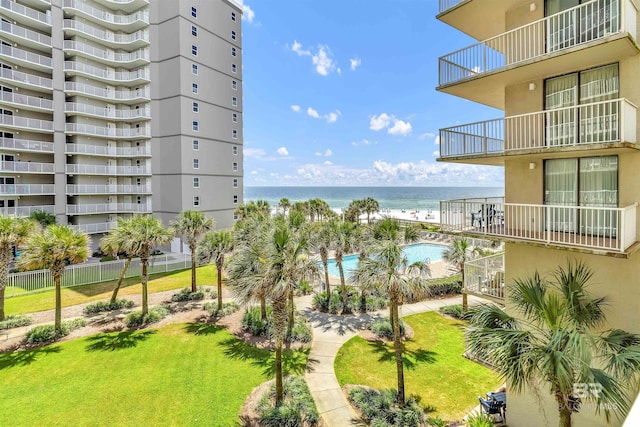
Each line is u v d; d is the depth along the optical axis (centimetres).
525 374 570
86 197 3462
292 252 1008
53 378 1149
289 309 1541
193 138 3522
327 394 1077
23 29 2983
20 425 911
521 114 892
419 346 1424
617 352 635
